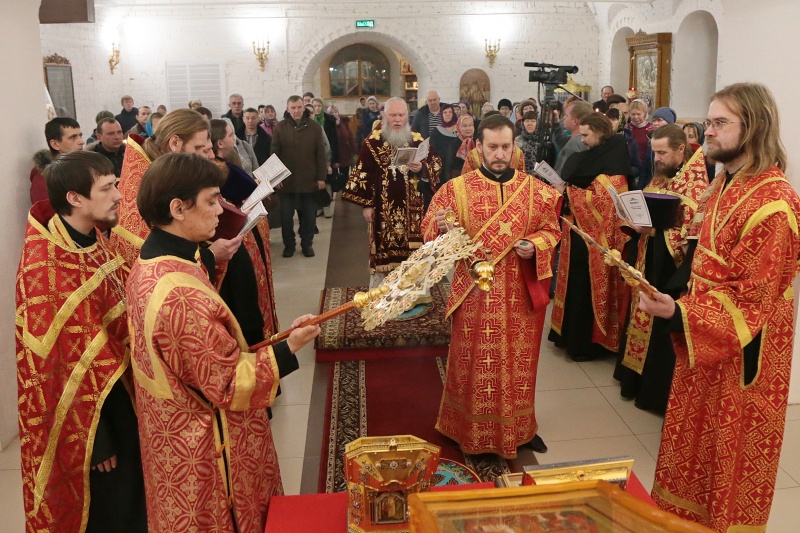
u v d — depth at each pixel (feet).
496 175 10.07
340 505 6.11
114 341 7.59
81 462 7.41
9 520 9.59
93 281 7.47
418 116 29.40
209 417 5.73
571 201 14.37
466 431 10.44
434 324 15.35
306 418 12.37
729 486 7.34
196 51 48.16
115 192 7.48
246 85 48.88
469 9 49.26
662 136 12.21
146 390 5.70
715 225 7.28
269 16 48.01
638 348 12.69
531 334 10.38
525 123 22.89
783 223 6.82
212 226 5.81
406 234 16.92
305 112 23.85
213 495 5.76
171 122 9.00
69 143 11.80
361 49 61.00
